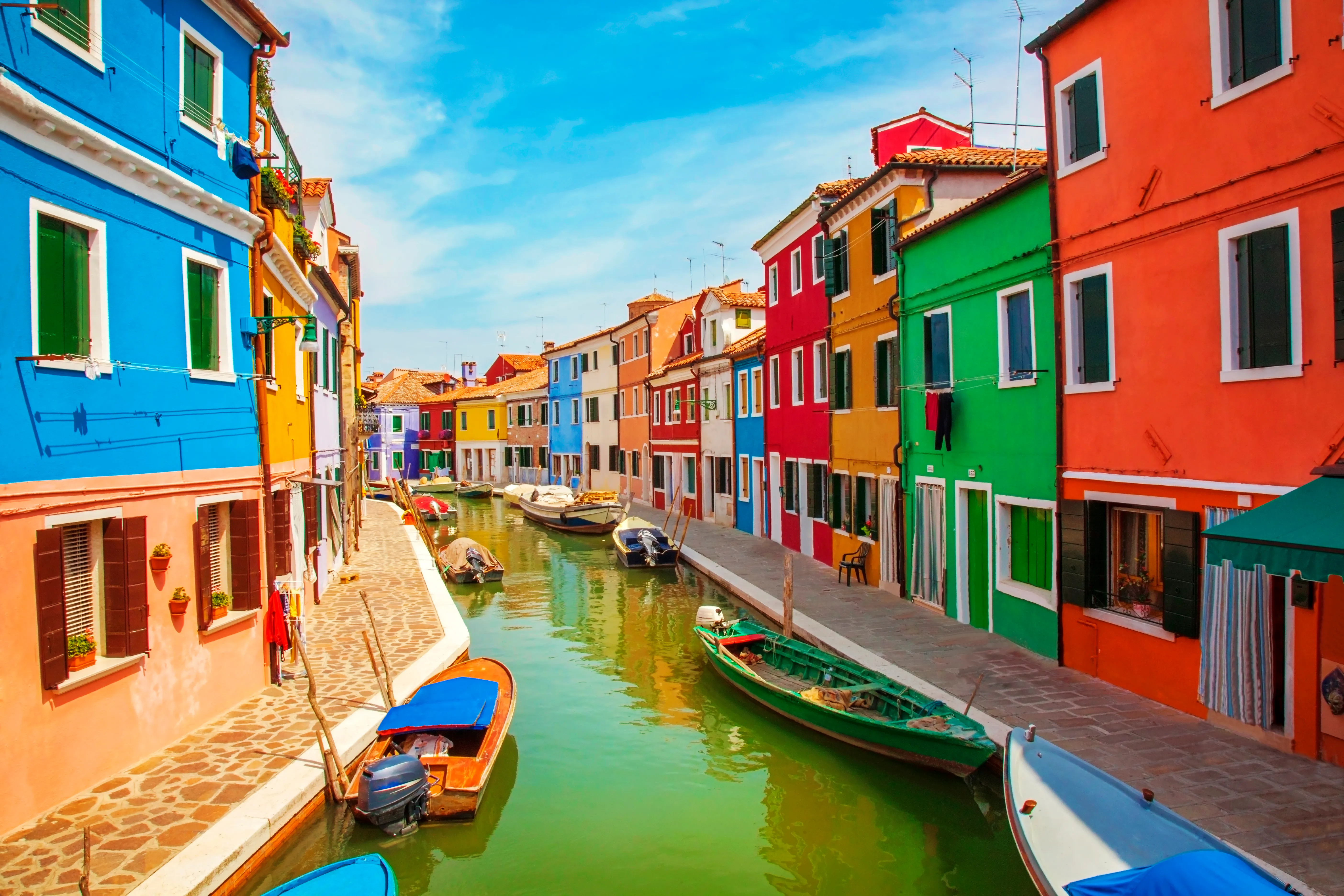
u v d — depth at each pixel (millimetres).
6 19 6391
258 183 9922
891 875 6902
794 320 20484
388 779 7301
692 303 33156
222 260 9266
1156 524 9242
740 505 25641
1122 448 9352
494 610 17500
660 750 9680
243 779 7379
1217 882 4547
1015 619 11562
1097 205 9680
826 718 9188
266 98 10578
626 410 36625
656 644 14414
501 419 53125
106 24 7434
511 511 39531
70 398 6984
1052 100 10375
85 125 7152
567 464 44500
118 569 7473
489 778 8672
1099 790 6070
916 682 9852
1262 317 7637
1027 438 11117
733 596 16922
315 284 15195
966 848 7305
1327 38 6941
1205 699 8094
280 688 10180
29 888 5609
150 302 7988
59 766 6840
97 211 7309
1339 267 6855
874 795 8414
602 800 8422
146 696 7863
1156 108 8758
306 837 7207
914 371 14266
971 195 14797
